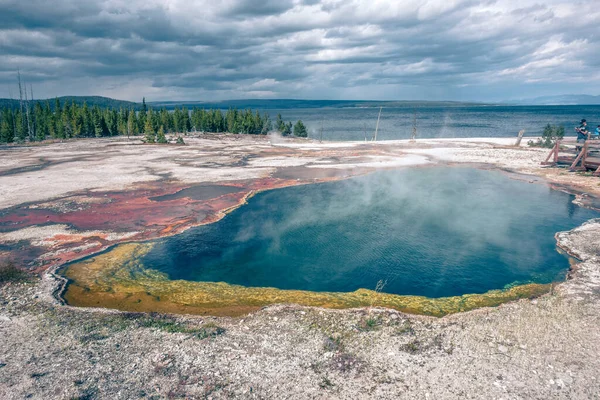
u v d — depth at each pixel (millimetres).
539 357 10102
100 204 28156
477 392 8953
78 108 104000
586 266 16375
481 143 64938
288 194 31375
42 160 50844
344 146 65938
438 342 11062
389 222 24000
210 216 25453
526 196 29672
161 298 14695
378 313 12930
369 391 9109
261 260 18594
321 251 19641
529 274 16469
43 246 20078
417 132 117562
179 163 47094
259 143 74812
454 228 22734
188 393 9133
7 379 9711
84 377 9742
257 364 10234
